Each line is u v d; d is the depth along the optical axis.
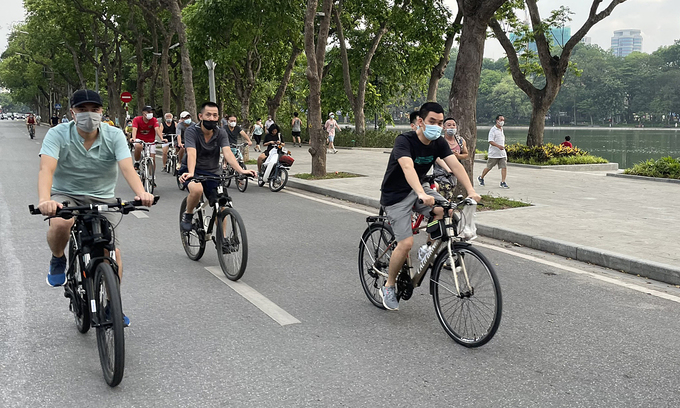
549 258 7.44
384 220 5.36
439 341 4.59
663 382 3.88
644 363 4.20
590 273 6.72
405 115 136.75
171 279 6.35
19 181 15.13
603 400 3.62
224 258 6.46
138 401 3.60
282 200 12.57
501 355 4.32
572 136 79.25
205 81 39.12
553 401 3.60
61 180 4.36
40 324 4.95
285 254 7.55
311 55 15.50
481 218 9.45
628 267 6.76
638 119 131.00
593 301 5.66
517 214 9.88
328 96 38.75
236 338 4.64
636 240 7.81
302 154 26.56
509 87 140.50
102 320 3.91
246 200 12.56
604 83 129.88
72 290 4.50
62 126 4.20
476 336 4.39
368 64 33.16
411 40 28.94
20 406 3.55
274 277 6.45
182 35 23.67
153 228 9.16
